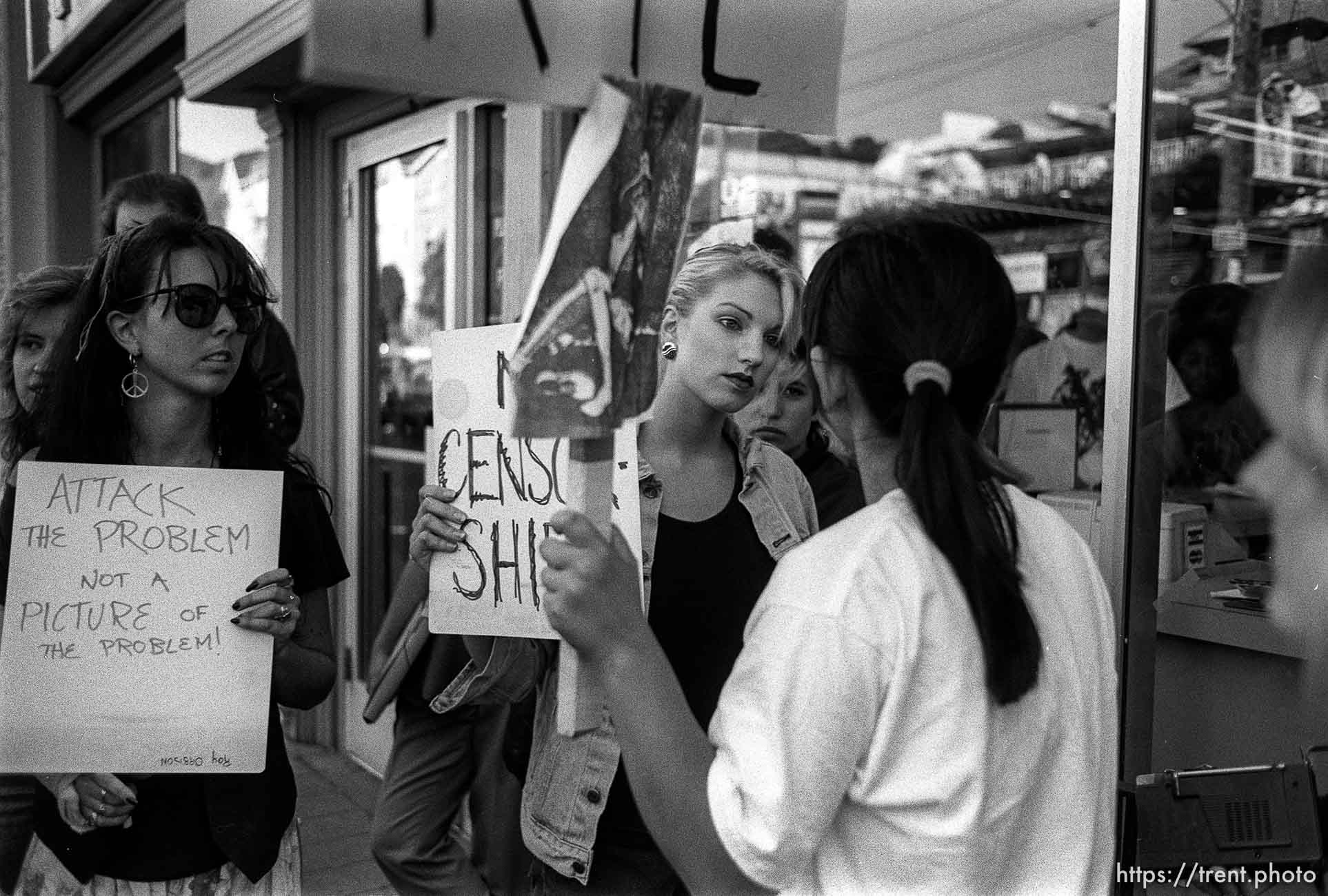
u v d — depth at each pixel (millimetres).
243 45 3799
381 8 1079
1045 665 1171
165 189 3020
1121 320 1980
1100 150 6152
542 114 3139
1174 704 2240
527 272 3254
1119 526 1982
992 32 4328
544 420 1212
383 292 4613
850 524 1194
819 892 1158
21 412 2240
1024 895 1170
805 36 1375
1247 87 2768
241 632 1746
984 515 1141
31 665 1670
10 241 6684
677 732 1153
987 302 1196
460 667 2512
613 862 1747
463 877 2705
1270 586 2205
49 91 6699
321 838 3840
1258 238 2916
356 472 4707
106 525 1709
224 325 1777
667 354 1819
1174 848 1753
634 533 1653
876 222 1270
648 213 1268
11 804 2348
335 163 4766
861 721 1094
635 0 1240
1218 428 2572
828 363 1273
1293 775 1746
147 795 1761
